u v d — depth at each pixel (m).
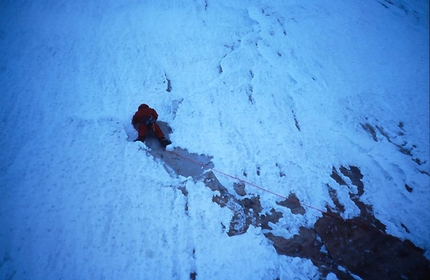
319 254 3.47
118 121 4.73
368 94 6.50
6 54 5.63
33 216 3.26
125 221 3.41
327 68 7.00
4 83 5.01
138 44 6.61
